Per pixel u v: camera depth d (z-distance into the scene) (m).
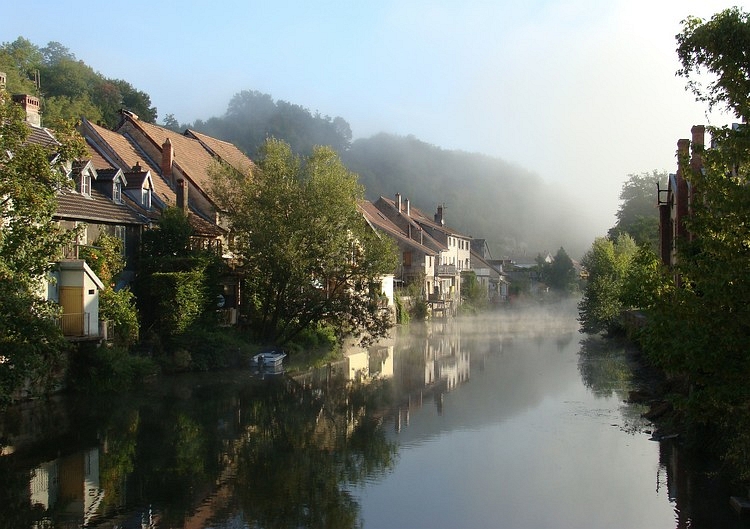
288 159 36.91
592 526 13.56
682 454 18.17
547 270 117.88
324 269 36.94
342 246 36.47
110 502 14.72
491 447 19.67
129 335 29.27
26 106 31.62
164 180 41.66
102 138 38.91
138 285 33.16
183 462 17.81
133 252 34.34
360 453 19.03
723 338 10.21
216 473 16.95
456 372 35.72
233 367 33.91
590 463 17.84
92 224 31.41
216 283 35.84
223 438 20.39
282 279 36.16
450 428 22.14
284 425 22.38
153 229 35.00
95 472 16.80
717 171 10.66
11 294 16.95
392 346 49.78
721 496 14.76
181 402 25.44
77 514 13.99
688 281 11.48
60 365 24.97
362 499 15.18
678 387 24.44
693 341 10.55
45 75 76.94
